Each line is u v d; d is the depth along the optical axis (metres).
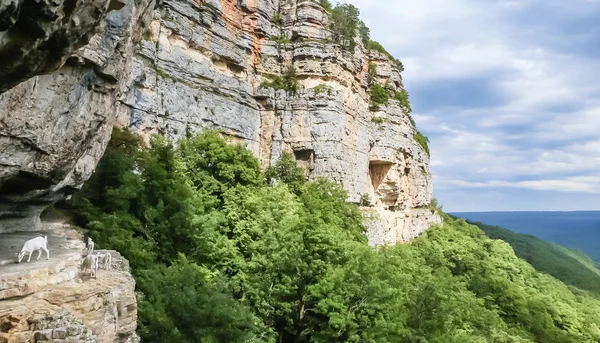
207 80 63.28
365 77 89.31
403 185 93.75
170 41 58.34
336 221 51.81
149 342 19.23
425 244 79.50
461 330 34.31
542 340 55.19
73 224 27.78
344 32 79.06
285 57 74.00
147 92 52.53
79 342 11.66
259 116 71.69
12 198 18.94
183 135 57.09
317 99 70.50
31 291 12.12
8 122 14.11
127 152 39.50
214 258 34.66
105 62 17.88
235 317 22.28
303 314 31.83
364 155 81.31
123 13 18.14
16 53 9.84
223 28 67.00
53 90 15.73
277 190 48.81
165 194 33.72
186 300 21.67
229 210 42.91
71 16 10.12
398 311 30.12
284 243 33.38
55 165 18.23
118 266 18.89
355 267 31.23
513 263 83.75
